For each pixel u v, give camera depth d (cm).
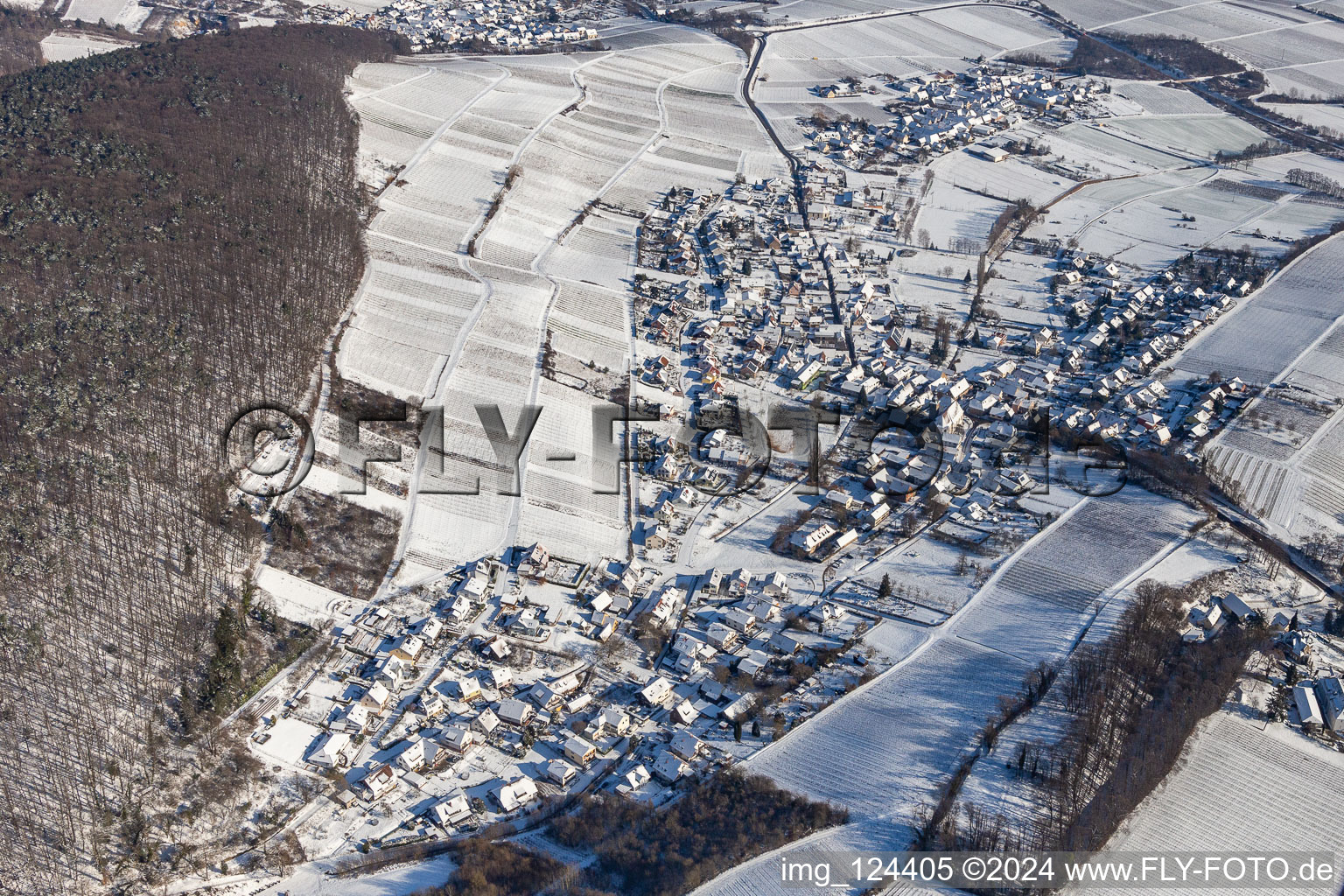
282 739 18875
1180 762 18262
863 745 18950
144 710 18475
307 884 16362
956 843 16638
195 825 16950
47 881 15688
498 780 18462
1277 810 17550
